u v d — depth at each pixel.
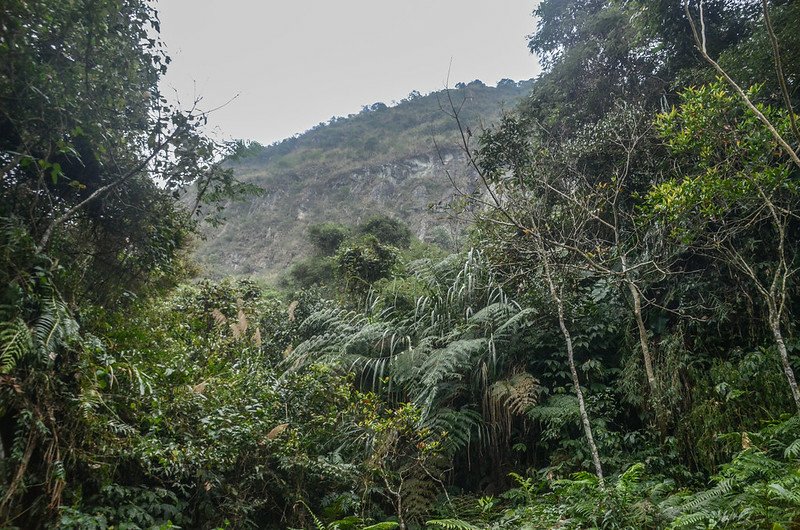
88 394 3.15
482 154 7.56
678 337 5.29
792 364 4.38
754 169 4.42
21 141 3.90
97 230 4.79
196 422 3.90
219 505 3.86
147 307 5.39
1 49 3.45
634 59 8.80
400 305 7.81
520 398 5.31
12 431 3.05
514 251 6.88
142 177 4.88
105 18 4.22
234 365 5.35
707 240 5.13
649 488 4.02
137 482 3.62
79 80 4.08
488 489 5.54
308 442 4.77
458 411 5.93
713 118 4.41
